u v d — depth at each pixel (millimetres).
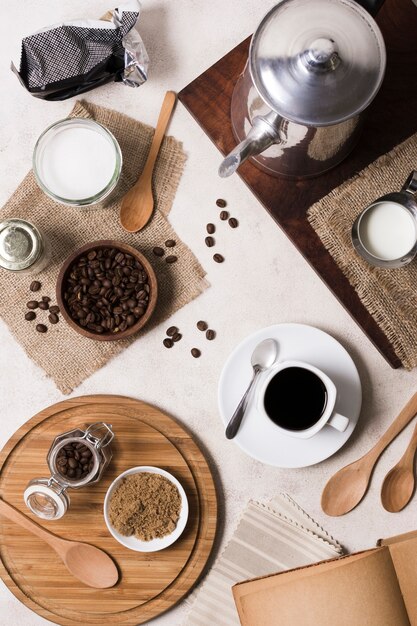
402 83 1054
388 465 1089
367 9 959
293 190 1062
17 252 1054
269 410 1022
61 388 1097
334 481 1079
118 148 1062
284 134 954
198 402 1098
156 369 1099
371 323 1061
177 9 1105
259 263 1103
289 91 906
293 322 1098
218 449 1092
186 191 1105
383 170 1055
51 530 1078
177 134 1105
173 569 1069
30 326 1100
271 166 1044
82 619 1074
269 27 922
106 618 1073
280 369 1018
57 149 1077
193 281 1103
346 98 910
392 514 1085
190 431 1095
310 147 984
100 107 1105
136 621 1070
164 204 1104
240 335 1101
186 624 1066
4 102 1108
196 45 1106
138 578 1071
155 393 1098
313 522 1079
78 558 1072
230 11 1105
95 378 1100
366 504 1086
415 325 1054
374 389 1089
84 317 1072
